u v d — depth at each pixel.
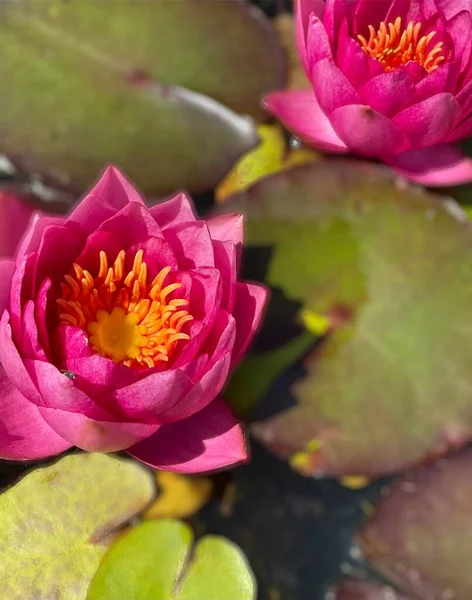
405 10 0.87
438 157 0.87
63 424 0.79
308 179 0.87
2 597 0.80
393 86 0.84
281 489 0.86
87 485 0.82
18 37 0.88
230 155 0.88
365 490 0.86
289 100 0.88
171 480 0.84
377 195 0.87
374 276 0.86
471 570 0.83
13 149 0.87
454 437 0.84
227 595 0.81
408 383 0.85
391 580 0.84
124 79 0.88
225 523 0.85
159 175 0.88
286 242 0.86
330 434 0.84
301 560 0.85
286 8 0.92
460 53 0.86
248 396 0.85
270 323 0.86
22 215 0.85
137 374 0.80
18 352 0.79
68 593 0.80
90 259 0.81
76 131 0.87
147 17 0.89
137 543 0.82
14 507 0.81
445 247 0.86
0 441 0.80
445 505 0.84
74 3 0.89
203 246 0.81
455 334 0.85
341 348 0.85
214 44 0.90
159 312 0.82
